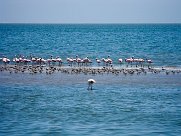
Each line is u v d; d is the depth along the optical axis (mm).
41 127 33250
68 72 64750
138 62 80062
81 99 44312
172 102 43219
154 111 39125
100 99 44406
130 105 41625
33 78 58812
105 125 34000
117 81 56562
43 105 41312
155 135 31234
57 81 56125
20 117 36469
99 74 63406
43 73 64125
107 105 41500
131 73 63844
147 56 92500
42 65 75312
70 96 45906
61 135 31047
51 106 40875
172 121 35531
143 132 32000
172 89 50812
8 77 59844
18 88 50656
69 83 54562
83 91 48938
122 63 80375
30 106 40812
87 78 59000
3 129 32625
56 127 33281
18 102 42625
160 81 56938
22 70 65750
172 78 59750
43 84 53625
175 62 80750
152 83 55188
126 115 37531
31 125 33844
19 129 32625
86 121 35250
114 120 35656
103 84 54031
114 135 31094
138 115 37531
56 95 46375
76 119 35906
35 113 38000
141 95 46812
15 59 75750
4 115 37188
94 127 33344
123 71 64938
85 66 74312
